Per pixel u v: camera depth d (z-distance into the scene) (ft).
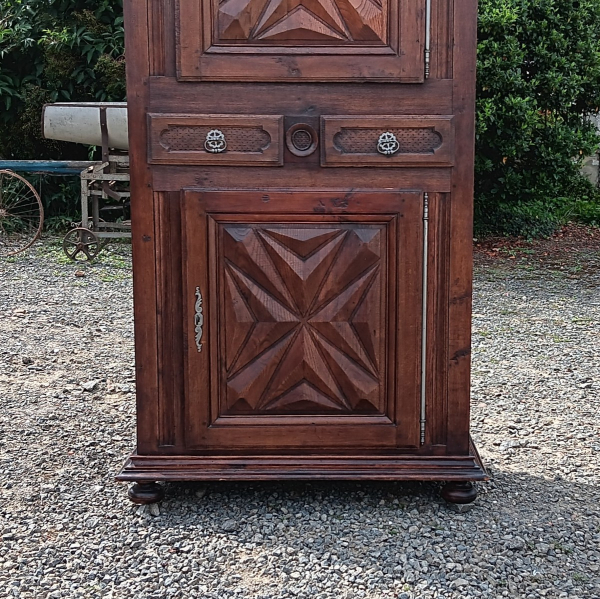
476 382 13.23
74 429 10.91
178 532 7.89
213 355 8.07
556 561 7.42
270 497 8.66
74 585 6.98
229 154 7.79
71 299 19.24
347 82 7.71
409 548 7.57
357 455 8.21
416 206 7.88
